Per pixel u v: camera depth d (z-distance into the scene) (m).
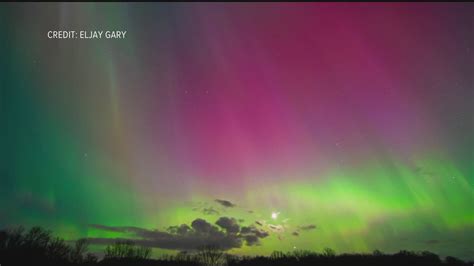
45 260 27.84
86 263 31.27
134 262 35.16
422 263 32.94
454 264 33.53
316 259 38.12
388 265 33.69
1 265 24.83
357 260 35.34
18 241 26.86
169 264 37.94
